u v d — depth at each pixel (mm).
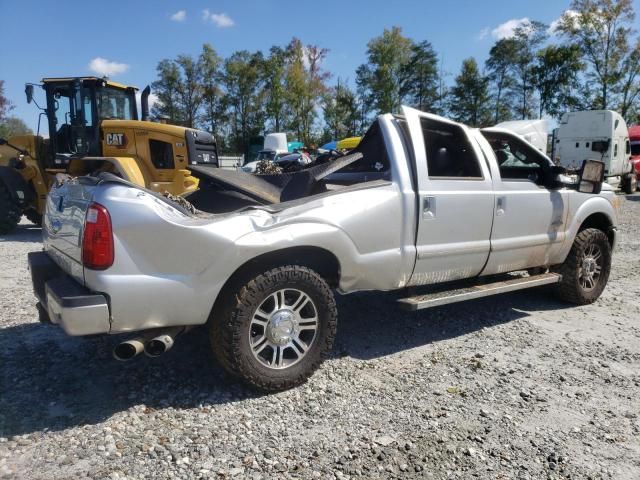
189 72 58500
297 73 52969
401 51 50781
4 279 6359
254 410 3281
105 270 2977
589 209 5668
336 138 53906
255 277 3355
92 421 3090
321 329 3623
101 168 5156
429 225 4227
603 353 4410
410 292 4379
